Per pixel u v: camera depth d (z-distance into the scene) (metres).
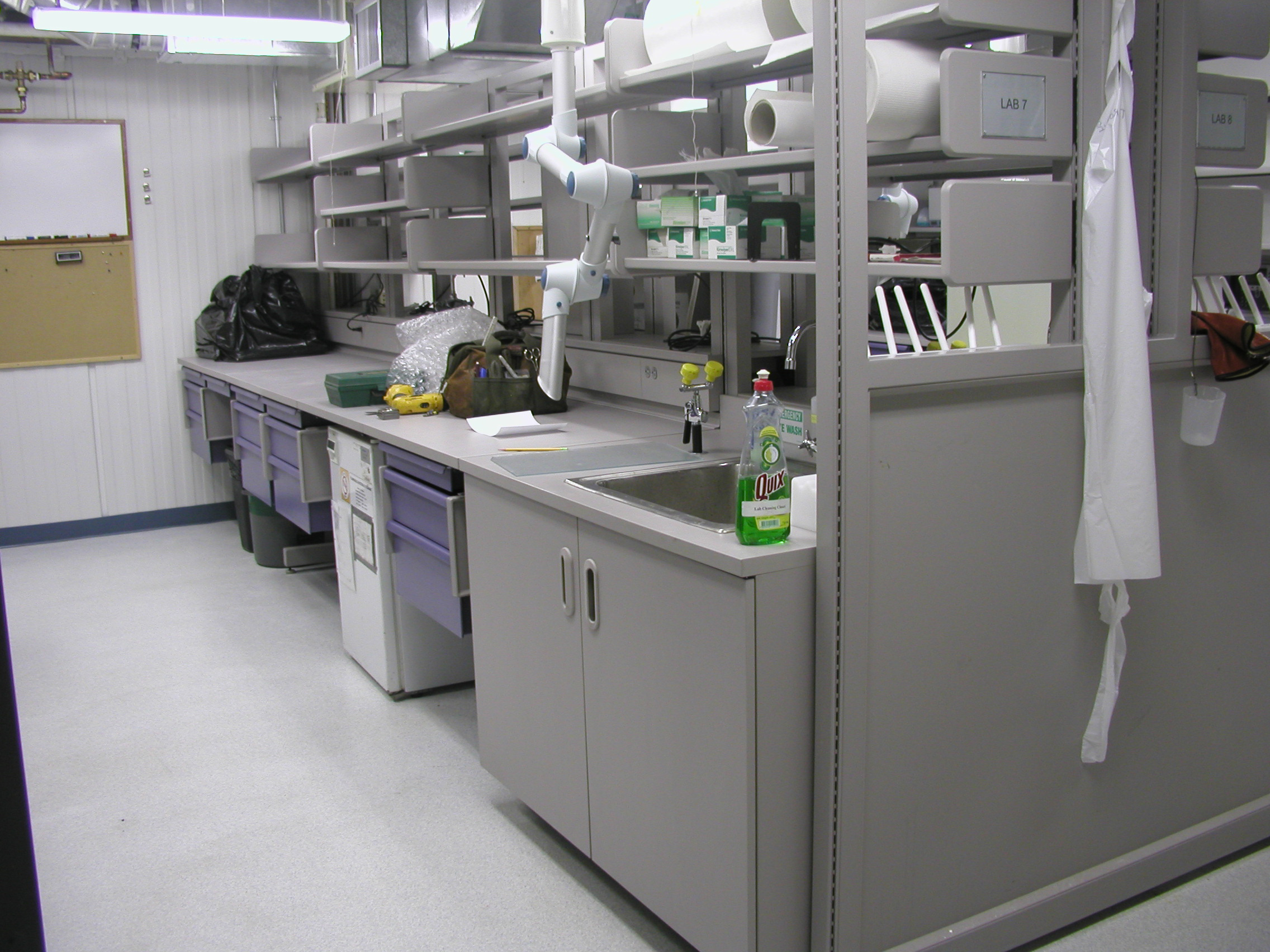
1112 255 1.81
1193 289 2.20
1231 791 2.30
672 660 1.84
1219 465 2.11
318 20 3.89
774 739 1.72
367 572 3.27
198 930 2.16
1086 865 2.11
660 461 2.45
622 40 2.55
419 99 3.68
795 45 1.93
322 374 4.42
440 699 3.29
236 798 2.70
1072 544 1.94
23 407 5.05
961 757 1.89
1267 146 2.83
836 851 1.75
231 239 5.42
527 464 2.42
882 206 2.30
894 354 1.72
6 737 1.08
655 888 2.00
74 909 2.23
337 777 2.80
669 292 3.39
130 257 5.18
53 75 4.86
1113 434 1.85
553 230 3.48
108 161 5.07
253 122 5.40
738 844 1.75
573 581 2.12
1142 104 1.95
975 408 1.79
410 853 2.43
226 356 5.02
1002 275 1.77
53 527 5.19
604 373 3.30
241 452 4.54
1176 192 1.95
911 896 1.88
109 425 5.25
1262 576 2.24
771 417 1.70
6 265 4.93
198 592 4.36
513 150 3.85
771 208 2.18
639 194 2.58
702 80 2.59
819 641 1.71
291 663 3.59
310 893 2.29
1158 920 2.11
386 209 4.16
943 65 1.67
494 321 3.36
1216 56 2.06
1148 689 2.11
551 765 2.31
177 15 3.78
